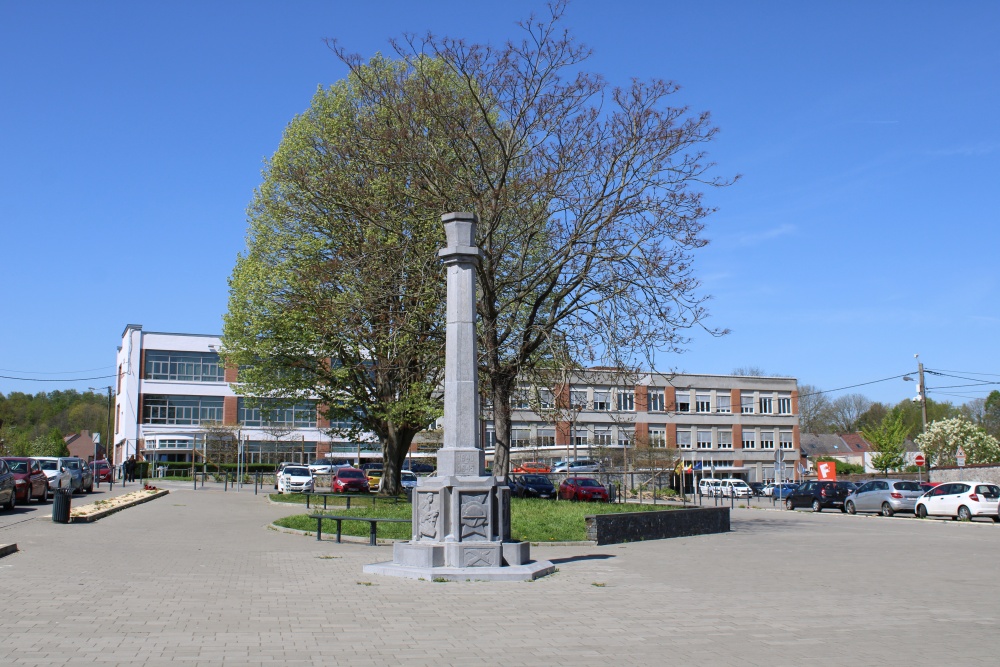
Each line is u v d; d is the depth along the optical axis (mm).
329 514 21844
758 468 81875
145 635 8438
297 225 32406
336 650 7977
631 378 26203
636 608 10773
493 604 10867
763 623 9852
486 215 23625
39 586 11477
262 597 11039
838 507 42875
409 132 25141
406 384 30250
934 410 113500
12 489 26156
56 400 144750
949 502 34844
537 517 22703
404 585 12328
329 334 29969
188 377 74438
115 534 19766
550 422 29422
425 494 13594
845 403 124250
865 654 8195
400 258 25672
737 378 82250
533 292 26203
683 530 23875
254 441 74875
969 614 10617
